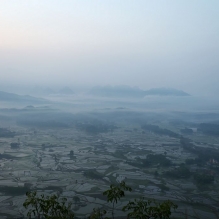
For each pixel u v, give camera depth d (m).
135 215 33.91
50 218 32.56
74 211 57.91
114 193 35.28
